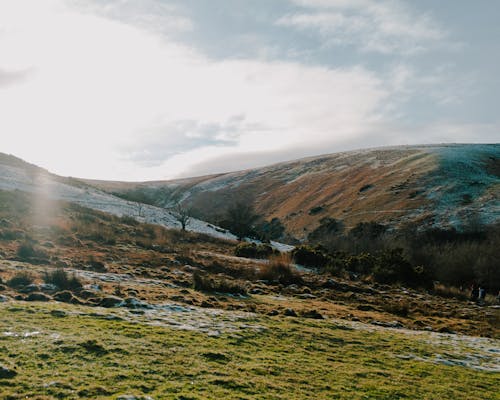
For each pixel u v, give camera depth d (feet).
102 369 30.07
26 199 166.09
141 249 121.90
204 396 27.63
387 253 148.87
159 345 37.42
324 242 300.20
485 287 183.42
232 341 42.57
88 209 180.45
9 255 80.69
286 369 36.32
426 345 54.08
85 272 74.13
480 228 260.21
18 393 24.73
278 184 565.94
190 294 68.13
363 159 535.19
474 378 42.06
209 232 232.32
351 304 88.12
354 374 37.76
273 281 102.63
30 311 42.65
